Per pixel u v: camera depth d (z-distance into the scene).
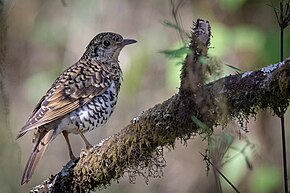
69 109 9.91
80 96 10.04
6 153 14.19
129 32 15.26
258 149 13.38
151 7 15.30
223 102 7.75
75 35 15.70
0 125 11.08
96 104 10.14
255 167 13.34
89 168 8.52
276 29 13.18
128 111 15.04
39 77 15.70
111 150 8.34
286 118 14.34
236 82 7.76
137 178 15.00
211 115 7.83
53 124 9.84
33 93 15.63
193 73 7.77
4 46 9.40
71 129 9.99
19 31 15.98
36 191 8.82
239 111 7.84
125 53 15.06
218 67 7.78
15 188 14.73
